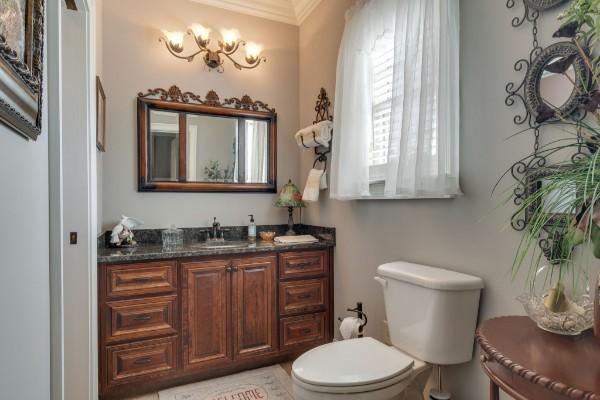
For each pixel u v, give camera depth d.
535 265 1.21
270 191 2.85
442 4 1.48
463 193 1.49
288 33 2.94
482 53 1.41
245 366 2.30
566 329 0.93
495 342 0.90
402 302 1.54
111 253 1.96
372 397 1.24
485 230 1.40
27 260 0.71
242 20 2.80
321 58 2.66
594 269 1.04
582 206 0.87
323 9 2.63
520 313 1.26
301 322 2.38
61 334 0.91
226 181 2.70
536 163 1.21
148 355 1.95
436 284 1.37
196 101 2.61
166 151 2.51
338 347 1.51
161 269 1.98
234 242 2.50
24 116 0.63
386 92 1.92
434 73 1.48
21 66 0.60
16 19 0.60
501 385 0.83
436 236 1.64
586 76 1.06
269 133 2.86
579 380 0.70
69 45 1.63
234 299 2.18
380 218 2.02
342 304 2.39
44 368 0.83
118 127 2.37
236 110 2.73
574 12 0.89
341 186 2.00
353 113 1.98
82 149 1.65
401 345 1.54
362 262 2.18
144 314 1.94
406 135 1.56
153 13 2.49
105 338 1.85
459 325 1.37
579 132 1.06
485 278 1.40
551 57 1.17
